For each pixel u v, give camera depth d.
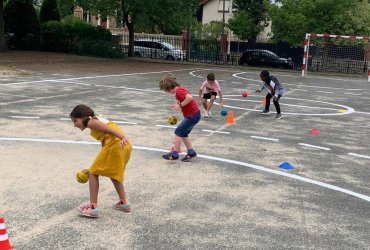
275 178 4.75
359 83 17.58
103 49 24.22
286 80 17.47
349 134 7.30
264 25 30.31
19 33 24.41
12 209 3.57
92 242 3.08
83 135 6.17
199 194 4.14
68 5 25.34
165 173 4.70
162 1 22.81
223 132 6.91
